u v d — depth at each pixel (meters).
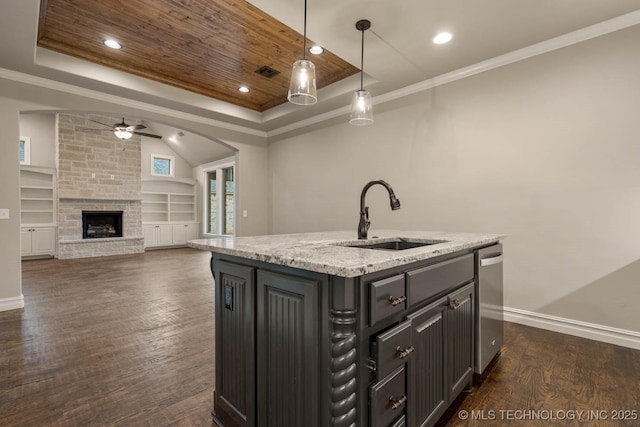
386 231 2.80
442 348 1.50
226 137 5.37
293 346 1.16
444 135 3.49
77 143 7.48
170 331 2.75
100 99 3.99
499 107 3.09
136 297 3.85
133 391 1.82
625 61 2.45
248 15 2.81
